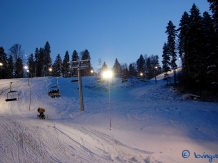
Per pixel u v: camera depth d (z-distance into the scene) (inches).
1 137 332.8
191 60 1418.6
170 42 1780.3
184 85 1626.5
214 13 1008.9
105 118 872.3
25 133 374.6
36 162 260.4
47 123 511.8
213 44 1283.2
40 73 3102.9
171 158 370.9
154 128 705.0
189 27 1373.0
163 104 1218.0
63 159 282.4
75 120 853.2
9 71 2940.5
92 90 2038.6
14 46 2945.4
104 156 317.1
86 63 1091.3
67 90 1859.0
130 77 2746.1
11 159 257.8
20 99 1437.0
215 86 1411.2
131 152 375.9
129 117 879.7
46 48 3127.5
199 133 642.2
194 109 955.3
